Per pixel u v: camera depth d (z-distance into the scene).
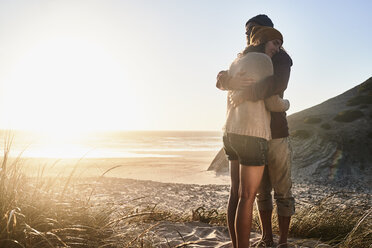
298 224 4.30
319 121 25.95
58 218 2.94
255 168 2.74
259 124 2.76
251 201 2.76
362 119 24.59
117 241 3.08
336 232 4.07
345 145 21.66
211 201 10.04
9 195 2.86
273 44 3.08
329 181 17.73
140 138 121.62
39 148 47.00
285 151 3.20
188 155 39.62
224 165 23.14
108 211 3.82
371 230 3.66
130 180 15.56
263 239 3.52
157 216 4.60
